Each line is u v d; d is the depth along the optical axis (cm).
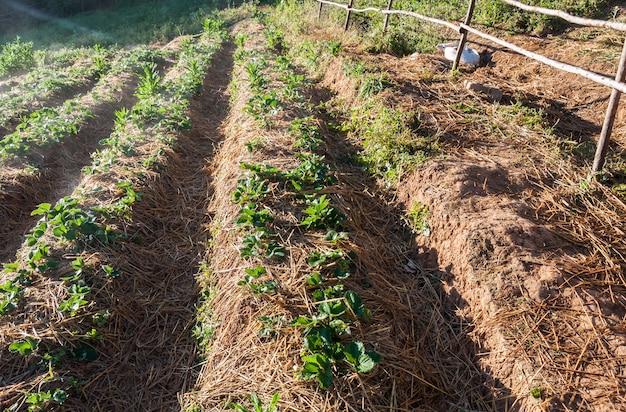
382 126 615
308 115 720
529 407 307
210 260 489
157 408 359
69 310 388
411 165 538
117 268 448
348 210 495
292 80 851
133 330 416
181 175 639
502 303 361
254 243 423
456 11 1057
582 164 524
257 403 298
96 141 776
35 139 689
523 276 374
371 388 319
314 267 408
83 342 380
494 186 485
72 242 454
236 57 1153
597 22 470
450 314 400
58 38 1936
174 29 1877
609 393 296
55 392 331
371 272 427
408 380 342
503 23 931
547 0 933
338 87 845
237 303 387
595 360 316
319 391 314
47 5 2275
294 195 499
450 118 625
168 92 884
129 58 1245
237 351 360
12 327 373
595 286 366
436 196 474
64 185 658
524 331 340
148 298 446
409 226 494
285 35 1360
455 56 823
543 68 757
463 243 413
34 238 453
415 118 612
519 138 573
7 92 1022
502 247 397
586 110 648
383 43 971
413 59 877
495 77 768
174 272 482
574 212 447
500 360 338
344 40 1087
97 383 367
